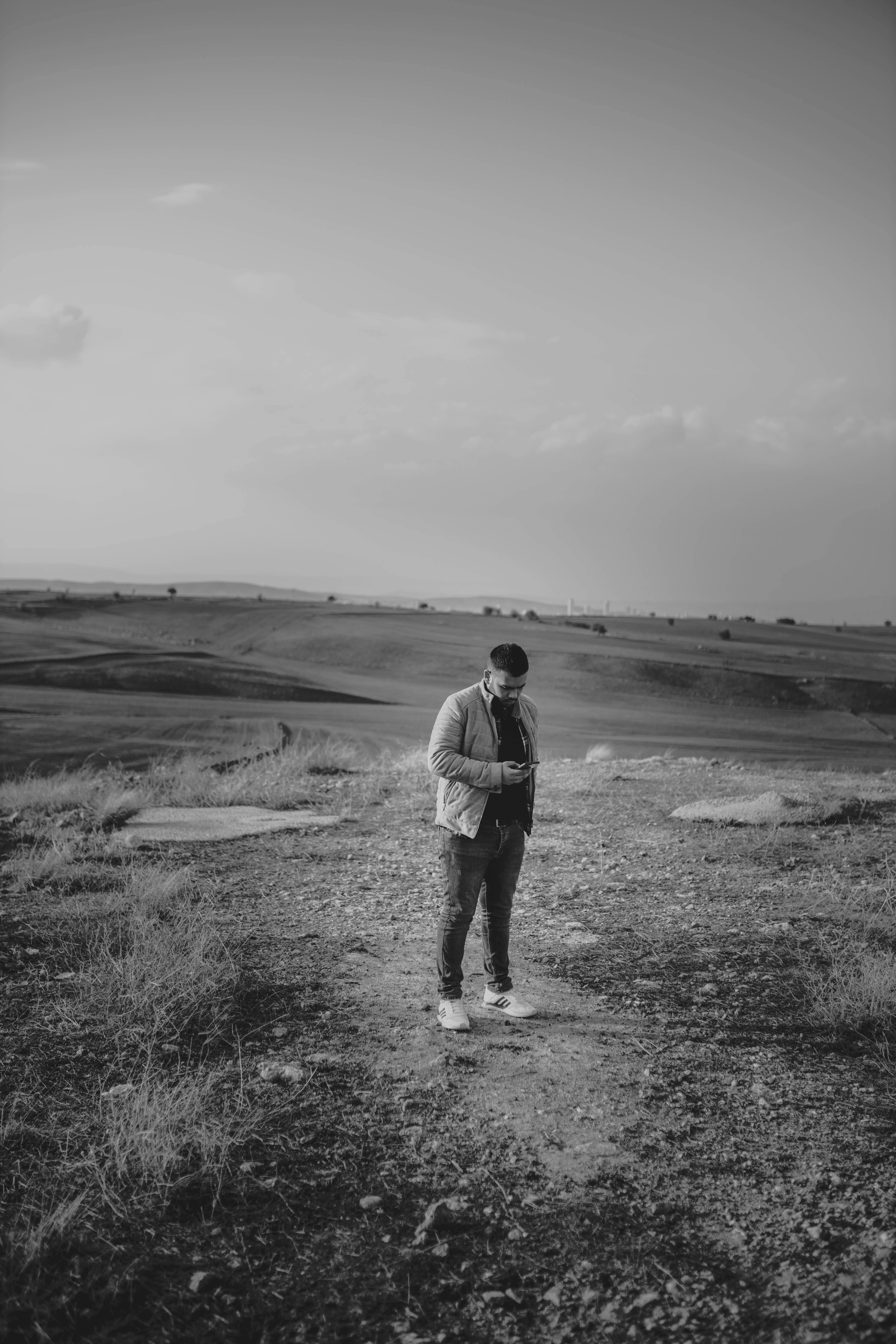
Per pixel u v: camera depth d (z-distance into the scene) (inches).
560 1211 120.0
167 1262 109.9
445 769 171.2
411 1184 125.7
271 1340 99.0
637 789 514.3
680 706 2295.8
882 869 309.1
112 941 226.1
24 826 403.9
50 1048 163.9
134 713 1470.2
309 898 282.0
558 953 228.5
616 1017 184.9
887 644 5236.2
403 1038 171.6
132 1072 155.1
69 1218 113.0
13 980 199.2
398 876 312.0
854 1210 120.0
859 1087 154.8
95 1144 132.3
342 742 1053.8
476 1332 100.1
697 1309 103.0
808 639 5172.2
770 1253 112.2
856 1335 98.4
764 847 349.4
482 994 198.8
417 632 3710.6
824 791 490.3
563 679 2556.6
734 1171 129.2
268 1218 118.3
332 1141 135.6
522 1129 139.3
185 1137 132.1
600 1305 103.8
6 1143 132.2
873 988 189.2
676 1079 156.3
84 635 3366.1
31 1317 100.2
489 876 183.0
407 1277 108.1
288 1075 153.4
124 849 350.0
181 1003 183.2
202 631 4084.6
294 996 193.0
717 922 253.1
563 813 434.9
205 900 274.1
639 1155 132.8
